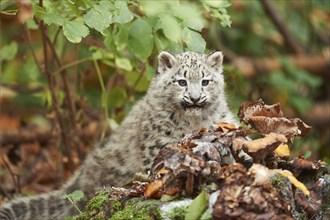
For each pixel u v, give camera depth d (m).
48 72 13.43
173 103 12.24
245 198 7.49
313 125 19.97
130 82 14.25
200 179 8.03
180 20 11.25
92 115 16.06
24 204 12.62
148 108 12.46
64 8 11.67
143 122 12.41
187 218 7.71
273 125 8.66
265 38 21.83
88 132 15.50
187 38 11.31
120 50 12.80
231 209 7.48
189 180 8.01
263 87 19.11
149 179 8.76
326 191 8.59
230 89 14.59
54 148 16.09
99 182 12.59
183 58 12.58
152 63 14.00
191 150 8.21
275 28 22.00
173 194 8.09
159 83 12.51
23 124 18.45
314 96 21.56
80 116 14.71
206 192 7.83
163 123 12.24
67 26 10.45
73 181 12.98
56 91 14.27
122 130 12.77
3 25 17.97
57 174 14.73
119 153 12.53
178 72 12.38
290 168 8.73
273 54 21.62
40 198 12.69
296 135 8.69
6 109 18.88
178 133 12.24
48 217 12.59
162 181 8.18
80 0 10.62
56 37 13.04
